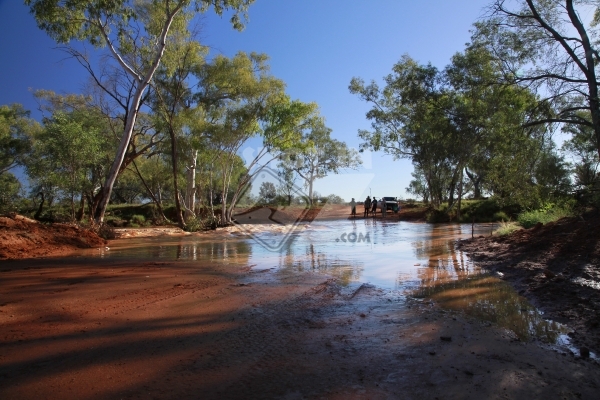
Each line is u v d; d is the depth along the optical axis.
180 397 2.97
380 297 6.18
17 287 7.12
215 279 7.90
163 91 26.83
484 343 4.07
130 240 18.25
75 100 27.69
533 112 13.53
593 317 4.61
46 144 21.59
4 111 35.38
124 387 3.14
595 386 3.11
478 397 2.94
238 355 3.82
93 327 4.74
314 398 2.94
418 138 33.62
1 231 12.98
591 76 12.13
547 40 13.39
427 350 3.89
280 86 27.77
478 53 15.14
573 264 7.12
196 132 26.20
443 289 6.64
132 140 28.30
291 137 28.55
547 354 3.76
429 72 27.48
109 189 19.86
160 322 4.96
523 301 5.74
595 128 11.88
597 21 12.78
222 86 27.88
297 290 6.78
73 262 10.60
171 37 23.34
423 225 26.53
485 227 22.22
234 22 19.36
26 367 3.54
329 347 4.02
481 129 15.66
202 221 26.47
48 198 29.92
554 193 13.01
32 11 17.48
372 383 3.19
